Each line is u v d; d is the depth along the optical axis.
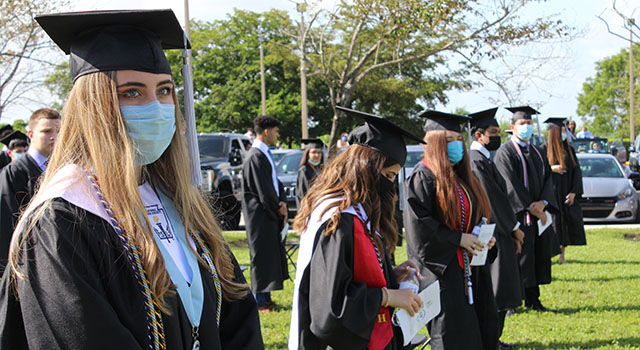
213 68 35.94
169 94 1.52
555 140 7.16
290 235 11.00
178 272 1.41
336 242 2.26
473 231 3.51
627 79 60.84
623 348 4.51
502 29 10.61
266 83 34.69
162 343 1.29
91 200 1.27
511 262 4.67
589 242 9.77
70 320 1.14
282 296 6.59
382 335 2.33
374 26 11.84
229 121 34.88
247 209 5.99
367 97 25.84
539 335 4.91
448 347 3.44
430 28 10.36
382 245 2.43
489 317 3.66
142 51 1.43
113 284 1.23
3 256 3.69
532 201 5.76
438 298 2.68
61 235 1.18
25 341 1.25
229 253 1.67
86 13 1.38
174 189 1.58
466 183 3.67
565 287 6.61
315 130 35.94
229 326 1.60
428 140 3.64
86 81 1.38
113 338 1.16
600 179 11.67
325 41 14.43
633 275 7.11
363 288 2.24
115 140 1.34
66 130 1.38
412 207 3.57
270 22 35.81
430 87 22.47
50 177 1.33
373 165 2.44
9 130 8.51
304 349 2.34
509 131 6.94
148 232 1.33
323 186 2.49
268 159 6.06
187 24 12.36
